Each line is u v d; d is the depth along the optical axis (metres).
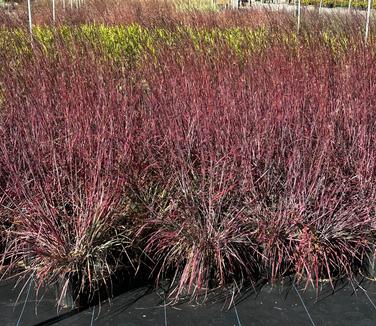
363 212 3.86
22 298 3.62
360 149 4.27
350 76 5.57
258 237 3.75
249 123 4.36
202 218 3.84
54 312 3.49
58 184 3.79
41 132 4.32
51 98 5.09
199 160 4.19
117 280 3.74
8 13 14.25
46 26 10.88
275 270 3.78
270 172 4.04
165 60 6.68
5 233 3.93
